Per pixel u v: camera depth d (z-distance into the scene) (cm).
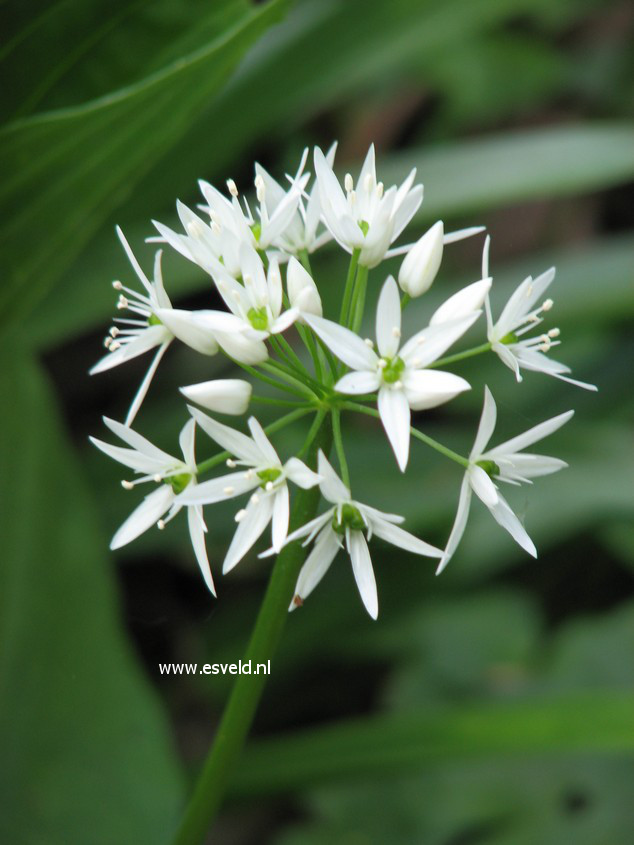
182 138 18
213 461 10
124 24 12
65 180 12
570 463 17
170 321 9
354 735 13
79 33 12
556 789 16
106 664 14
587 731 13
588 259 18
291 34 18
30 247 13
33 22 12
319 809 16
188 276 17
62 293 17
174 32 13
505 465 9
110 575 14
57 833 13
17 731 13
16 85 13
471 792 16
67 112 11
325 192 10
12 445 14
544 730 13
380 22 18
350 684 19
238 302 9
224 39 11
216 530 17
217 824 19
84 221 13
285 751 14
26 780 13
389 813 16
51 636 13
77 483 14
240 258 9
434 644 18
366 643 18
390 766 13
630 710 13
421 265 10
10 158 12
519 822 16
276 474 9
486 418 9
